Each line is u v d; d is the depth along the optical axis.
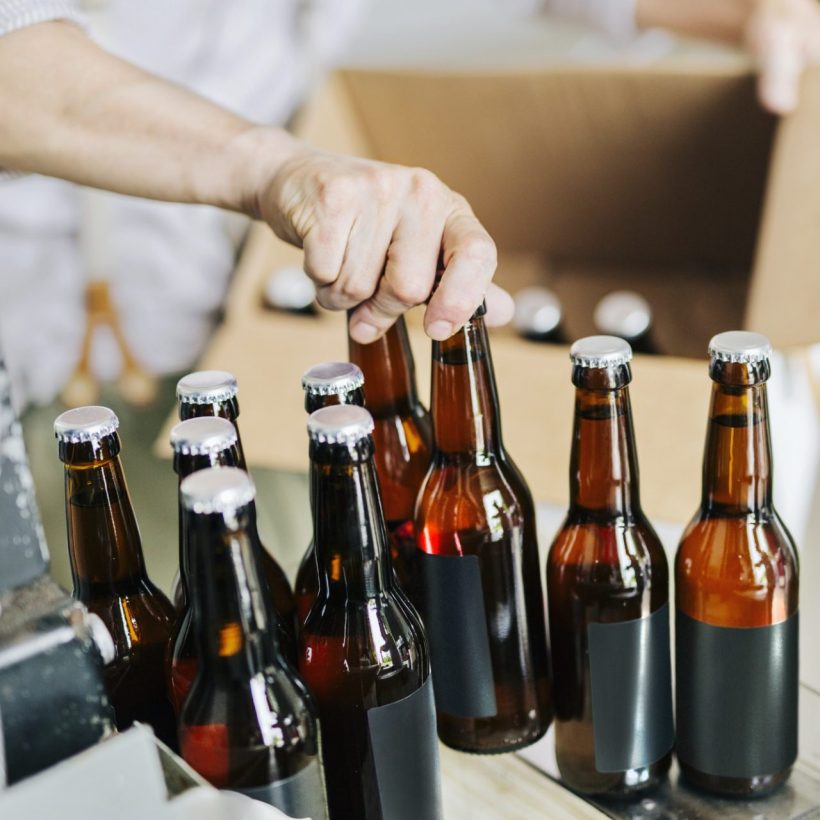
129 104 0.89
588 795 0.71
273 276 1.44
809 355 1.21
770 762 0.67
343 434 0.55
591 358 0.65
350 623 0.59
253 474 1.08
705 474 0.67
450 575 0.69
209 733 0.52
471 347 0.68
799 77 1.16
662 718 0.69
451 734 0.72
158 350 1.68
